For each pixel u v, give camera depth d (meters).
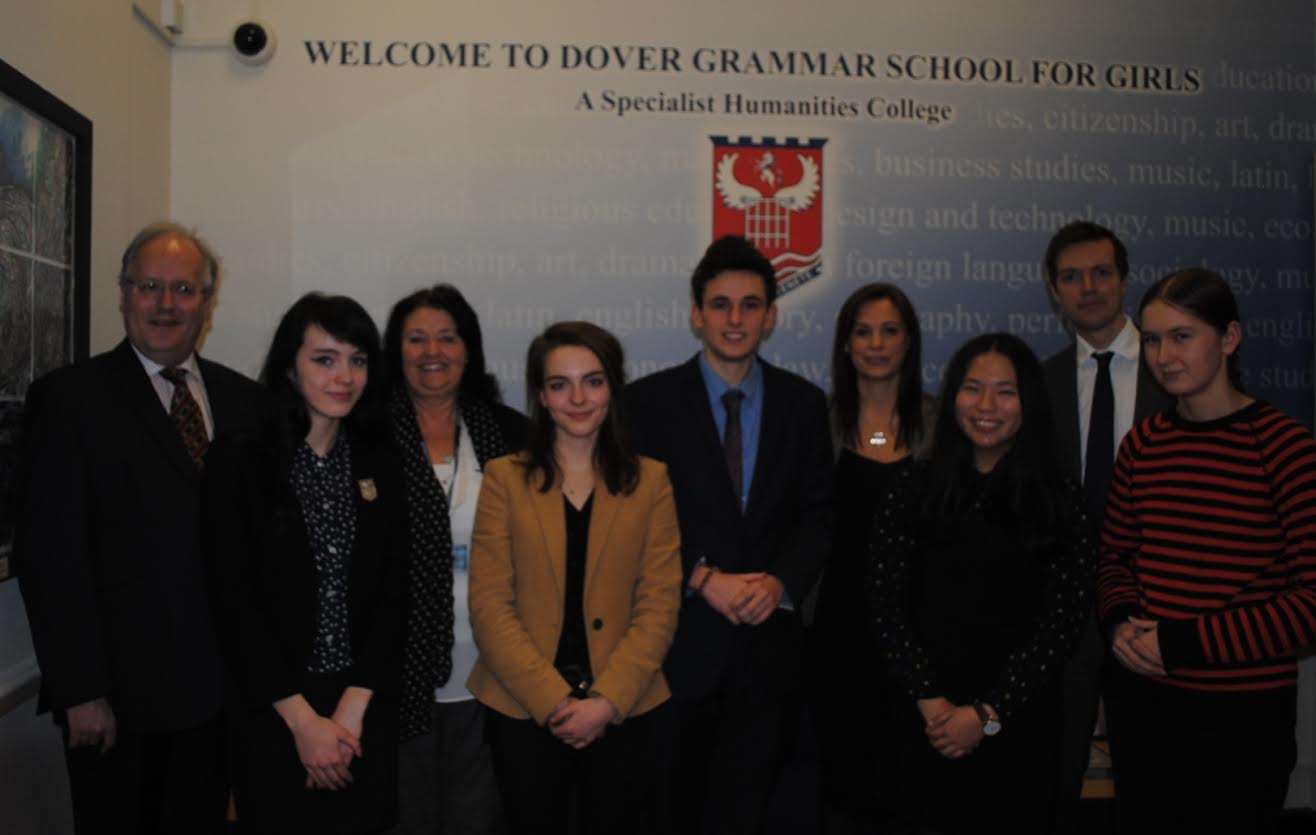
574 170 3.41
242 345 3.36
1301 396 3.55
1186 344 1.90
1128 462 2.07
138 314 2.09
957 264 3.50
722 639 2.31
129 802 2.06
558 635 2.04
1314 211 3.50
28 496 1.99
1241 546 1.87
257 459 1.85
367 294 3.39
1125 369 2.61
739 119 3.44
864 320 2.52
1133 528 2.07
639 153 3.42
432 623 2.16
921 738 2.11
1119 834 2.11
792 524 2.42
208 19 3.32
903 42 3.47
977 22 3.48
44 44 2.48
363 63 3.36
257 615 1.82
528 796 2.01
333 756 1.82
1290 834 3.23
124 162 2.97
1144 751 2.02
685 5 3.42
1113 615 2.01
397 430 2.24
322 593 1.89
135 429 2.06
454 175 3.39
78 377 2.07
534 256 3.42
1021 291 3.52
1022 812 2.01
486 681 2.08
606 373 2.09
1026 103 3.50
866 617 2.34
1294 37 3.55
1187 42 3.54
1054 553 2.05
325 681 1.89
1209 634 1.83
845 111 3.46
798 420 2.44
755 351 2.50
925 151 3.48
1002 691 1.99
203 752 2.09
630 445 2.14
